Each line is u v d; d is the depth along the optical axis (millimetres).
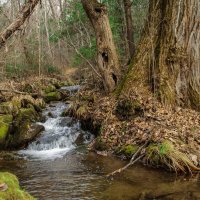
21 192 5336
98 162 10336
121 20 22047
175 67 12789
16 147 12859
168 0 13031
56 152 12242
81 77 28891
